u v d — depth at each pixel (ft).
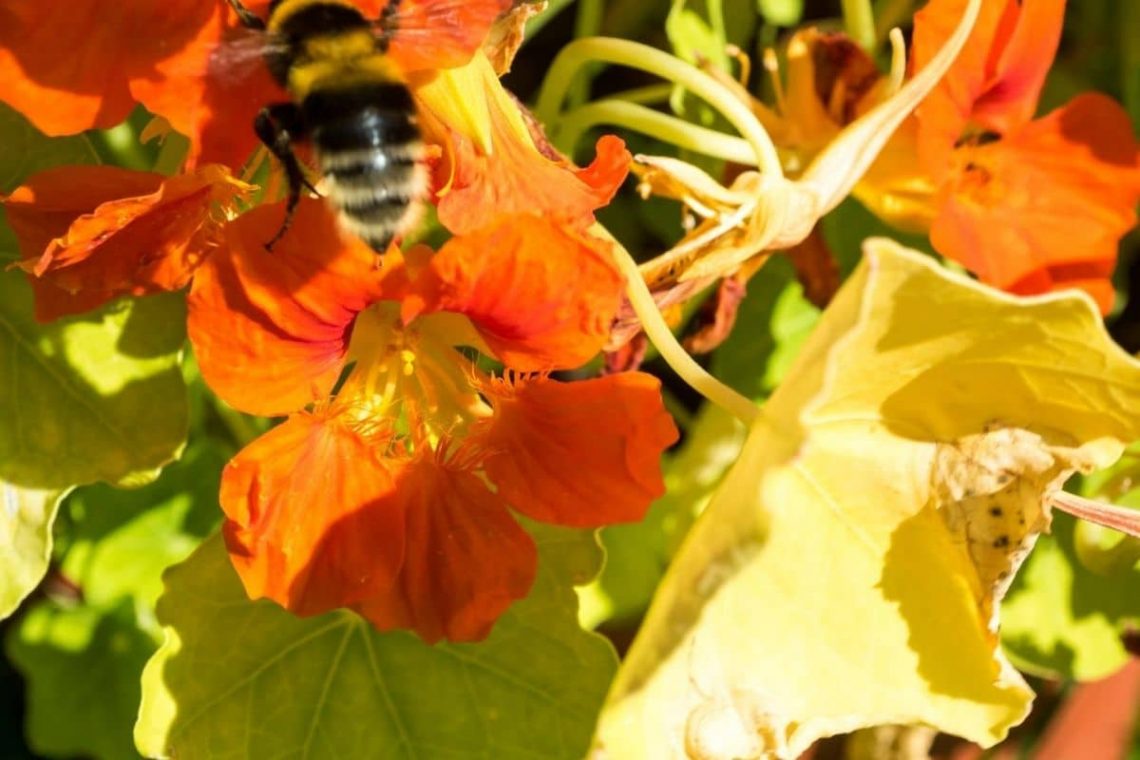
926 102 0.81
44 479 0.81
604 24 1.00
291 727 0.81
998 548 0.74
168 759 0.79
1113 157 0.88
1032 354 0.70
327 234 0.72
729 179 0.87
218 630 0.80
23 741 1.06
